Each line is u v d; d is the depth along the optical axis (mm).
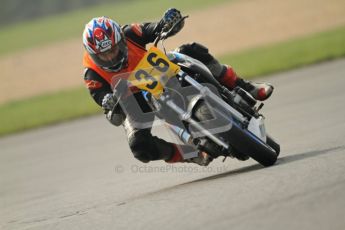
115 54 22859
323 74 57000
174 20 24328
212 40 108438
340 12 107688
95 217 21297
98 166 37688
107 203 24203
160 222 17719
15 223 24516
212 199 19047
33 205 28922
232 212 16766
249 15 126688
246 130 22469
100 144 46750
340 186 16719
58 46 143000
